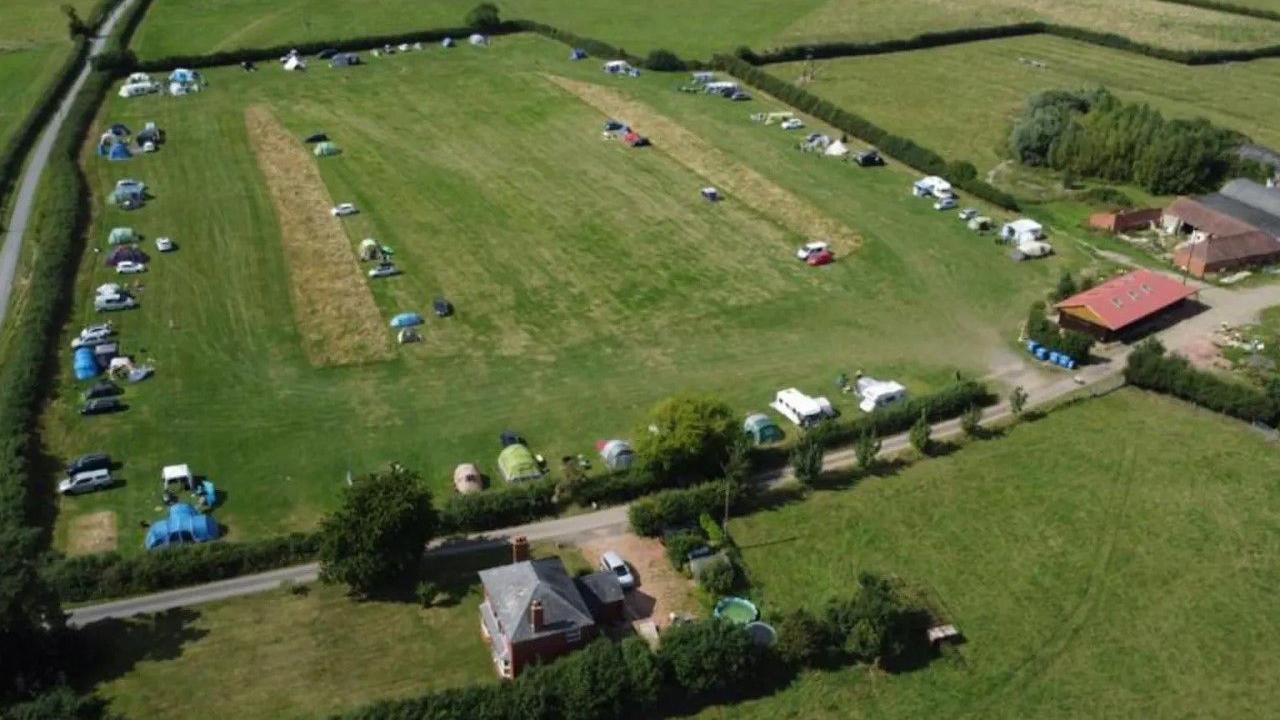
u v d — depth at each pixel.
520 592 73.44
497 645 73.38
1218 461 96.06
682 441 87.94
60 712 65.00
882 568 83.31
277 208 139.00
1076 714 71.12
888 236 134.88
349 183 146.75
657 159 156.00
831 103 174.00
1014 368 109.44
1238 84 190.12
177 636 75.31
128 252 124.50
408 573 81.19
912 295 122.12
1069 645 76.50
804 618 73.62
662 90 183.00
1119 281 118.50
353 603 78.81
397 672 72.75
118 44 190.50
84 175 146.88
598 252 129.75
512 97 178.88
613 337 112.81
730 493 87.31
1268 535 87.06
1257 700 72.25
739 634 71.44
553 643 71.88
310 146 158.25
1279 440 98.81
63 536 83.88
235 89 181.50
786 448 96.06
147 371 104.06
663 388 104.44
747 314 117.56
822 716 70.62
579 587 76.75
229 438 95.88
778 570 82.88
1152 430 100.31
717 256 129.50
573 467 89.75
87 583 78.31
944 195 144.75
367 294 119.38
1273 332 114.62
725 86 180.88
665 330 114.25
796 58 198.38
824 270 126.88
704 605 78.69
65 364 105.69
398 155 155.88
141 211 137.38
